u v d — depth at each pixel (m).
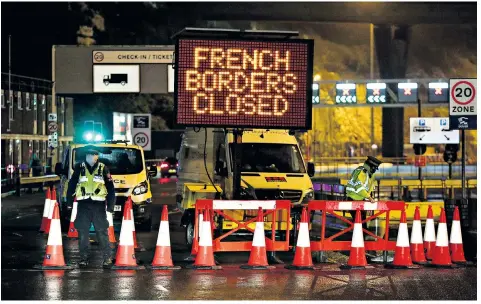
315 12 96.56
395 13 100.38
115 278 16.81
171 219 31.84
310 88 20.08
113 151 27.45
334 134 128.62
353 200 21.12
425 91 130.62
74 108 81.56
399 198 41.34
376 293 15.29
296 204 22.45
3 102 60.28
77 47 53.66
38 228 27.91
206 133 24.03
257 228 18.53
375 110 132.25
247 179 22.72
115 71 53.50
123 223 18.22
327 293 15.22
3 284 15.95
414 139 47.66
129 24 85.31
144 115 43.69
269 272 17.97
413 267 18.84
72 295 14.78
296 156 23.84
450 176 47.88
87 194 18.53
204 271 17.97
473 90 26.23
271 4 94.69
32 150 65.81
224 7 90.81
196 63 19.78
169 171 70.69
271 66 19.98
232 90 19.88
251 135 23.83
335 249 19.52
